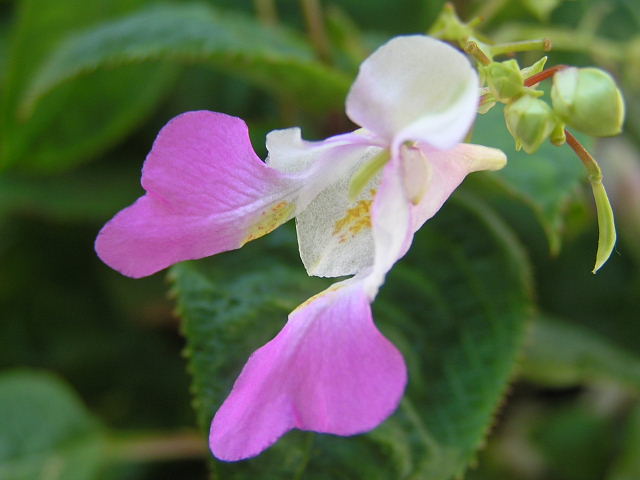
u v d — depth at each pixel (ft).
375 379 0.30
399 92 0.30
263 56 0.45
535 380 0.56
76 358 0.61
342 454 0.38
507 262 0.43
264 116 0.63
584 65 0.61
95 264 0.62
